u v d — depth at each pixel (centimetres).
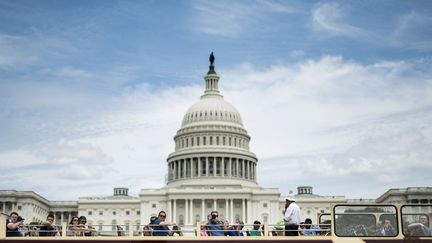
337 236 4234
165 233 4609
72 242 4350
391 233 4203
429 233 4175
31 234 4822
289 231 4431
